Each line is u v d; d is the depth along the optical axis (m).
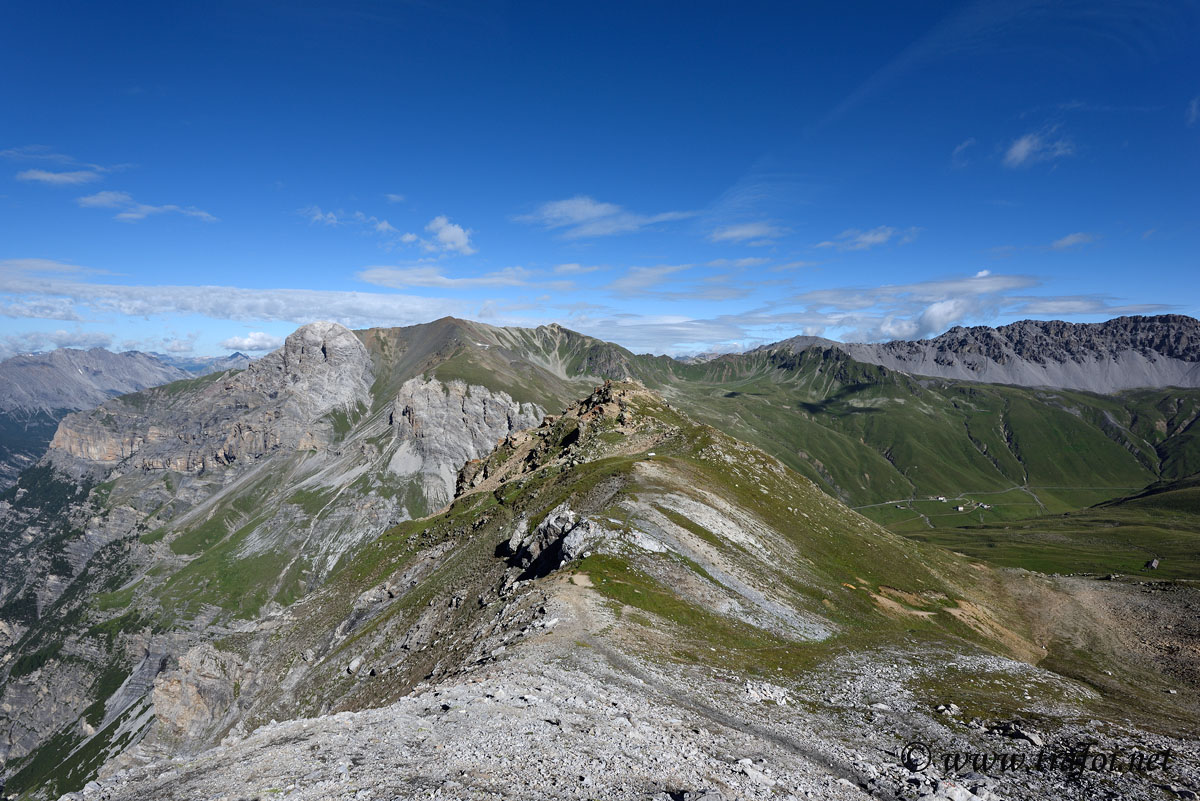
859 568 114.88
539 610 63.59
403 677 88.06
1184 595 131.00
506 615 70.12
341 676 124.81
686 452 153.25
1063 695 51.12
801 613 81.31
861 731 37.12
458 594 117.88
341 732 26.59
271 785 20.11
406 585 155.75
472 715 29.45
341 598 181.88
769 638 68.06
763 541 106.62
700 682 44.31
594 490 118.50
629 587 71.50
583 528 86.94
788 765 28.58
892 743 34.88
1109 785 29.25
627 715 32.75
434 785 20.19
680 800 20.61
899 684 49.00
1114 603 131.88
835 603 91.31
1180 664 98.12
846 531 136.25
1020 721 39.34
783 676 49.97
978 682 51.28
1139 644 108.81
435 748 24.31
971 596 127.88
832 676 50.81
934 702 43.91
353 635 145.38
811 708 41.88
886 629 85.31
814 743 33.66
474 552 140.50
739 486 135.00
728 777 24.69
